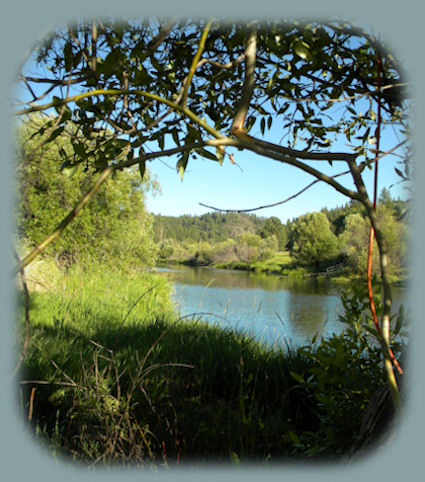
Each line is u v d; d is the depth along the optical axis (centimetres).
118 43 138
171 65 169
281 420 204
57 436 175
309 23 132
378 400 112
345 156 82
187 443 182
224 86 185
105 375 239
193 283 2067
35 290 505
